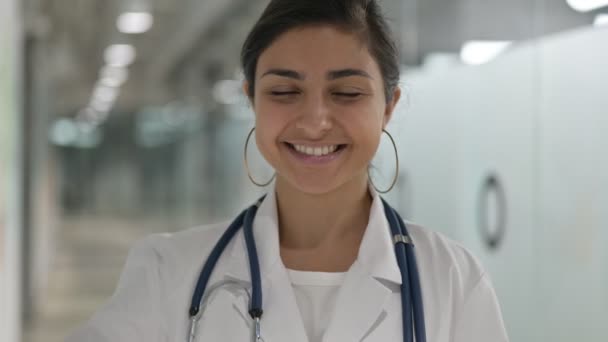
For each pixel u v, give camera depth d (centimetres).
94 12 600
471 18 297
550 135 253
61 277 717
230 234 112
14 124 350
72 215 1177
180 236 115
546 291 259
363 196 111
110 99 1101
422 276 107
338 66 94
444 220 319
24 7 491
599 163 227
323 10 94
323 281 105
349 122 95
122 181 1198
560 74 246
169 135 1141
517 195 273
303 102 95
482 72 292
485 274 108
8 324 333
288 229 109
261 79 98
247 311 102
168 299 107
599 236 233
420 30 327
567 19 241
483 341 103
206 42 703
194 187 1061
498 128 282
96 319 105
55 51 739
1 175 310
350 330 100
